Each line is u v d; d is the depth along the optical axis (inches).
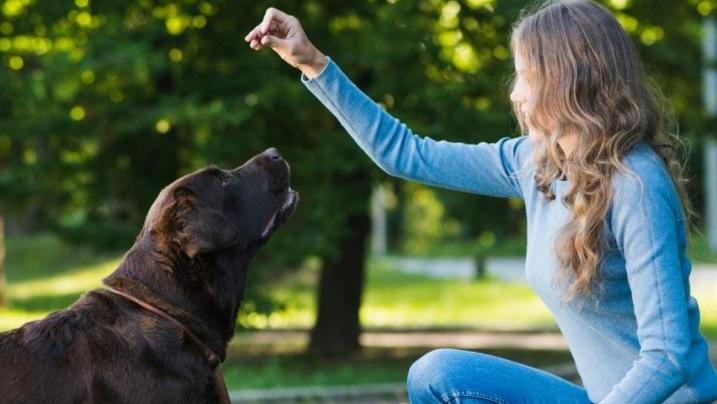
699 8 435.5
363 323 631.2
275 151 152.6
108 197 402.9
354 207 373.7
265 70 371.9
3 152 399.9
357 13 387.5
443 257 1513.3
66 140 392.2
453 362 134.3
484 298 813.2
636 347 122.6
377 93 362.9
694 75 453.1
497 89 382.6
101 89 392.5
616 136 118.3
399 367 404.2
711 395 121.6
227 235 135.0
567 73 120.6
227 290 141.3
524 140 139.5
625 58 122.1
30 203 411.8
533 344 494.6
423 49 365.4
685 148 131.9
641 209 115.3
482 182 140.9
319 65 143.4
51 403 127.1
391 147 143.8
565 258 119.7
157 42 384.8
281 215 150.4
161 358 132.2
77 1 375.2
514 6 367.6
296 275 916.6
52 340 130.0
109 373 129.4
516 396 133.4
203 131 366.0
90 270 946.1
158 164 397.1
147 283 135.9
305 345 482.9
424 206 1892.2
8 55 391.5
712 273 986.7
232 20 380.2
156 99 385.1
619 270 120.3
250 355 444.8
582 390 134.7
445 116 367.6
